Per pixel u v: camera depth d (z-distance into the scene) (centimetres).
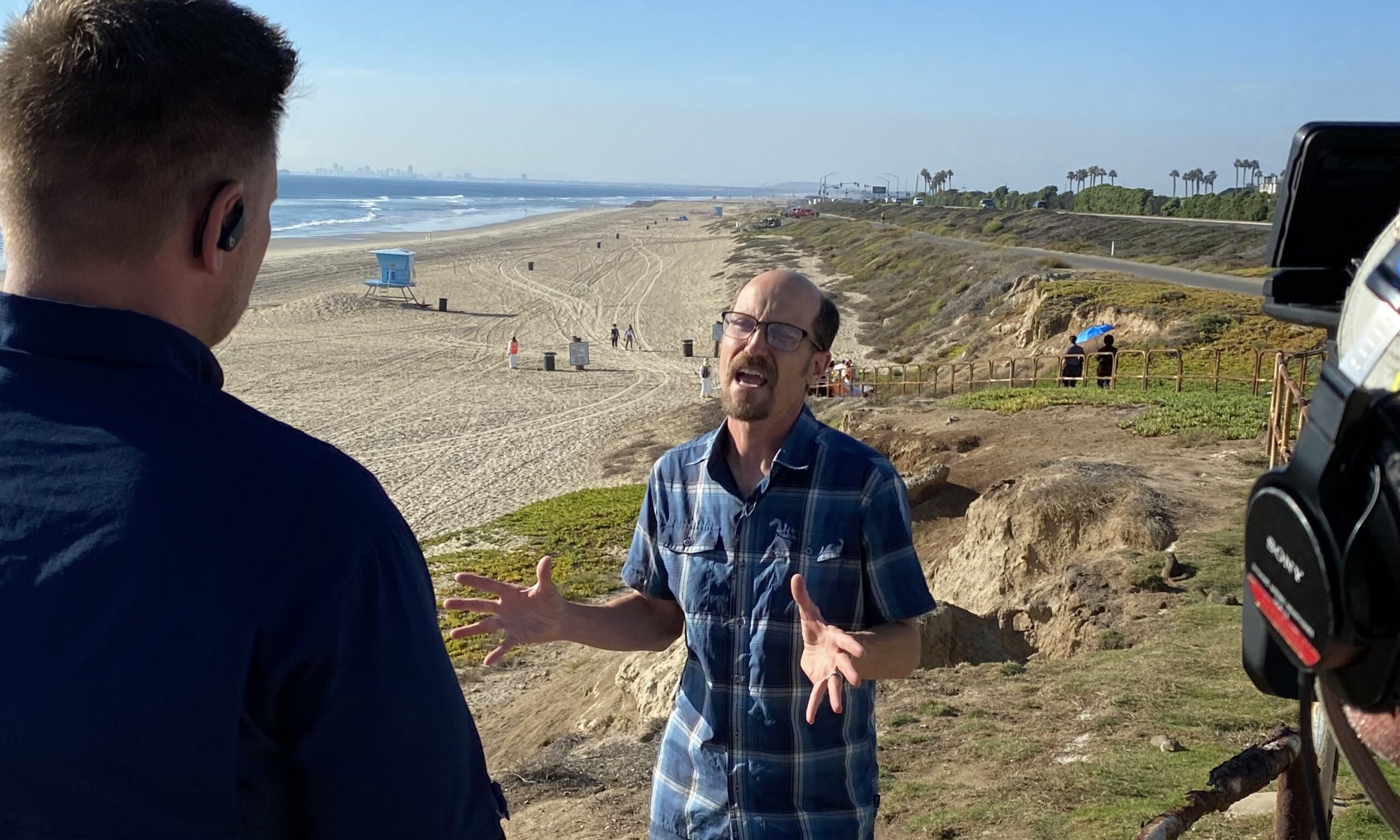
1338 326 127
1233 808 558
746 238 12431
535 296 7388
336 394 3988
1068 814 579
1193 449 1609
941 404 2300
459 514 2534
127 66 147
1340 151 137
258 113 163
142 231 155
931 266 6303
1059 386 2639
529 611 293
